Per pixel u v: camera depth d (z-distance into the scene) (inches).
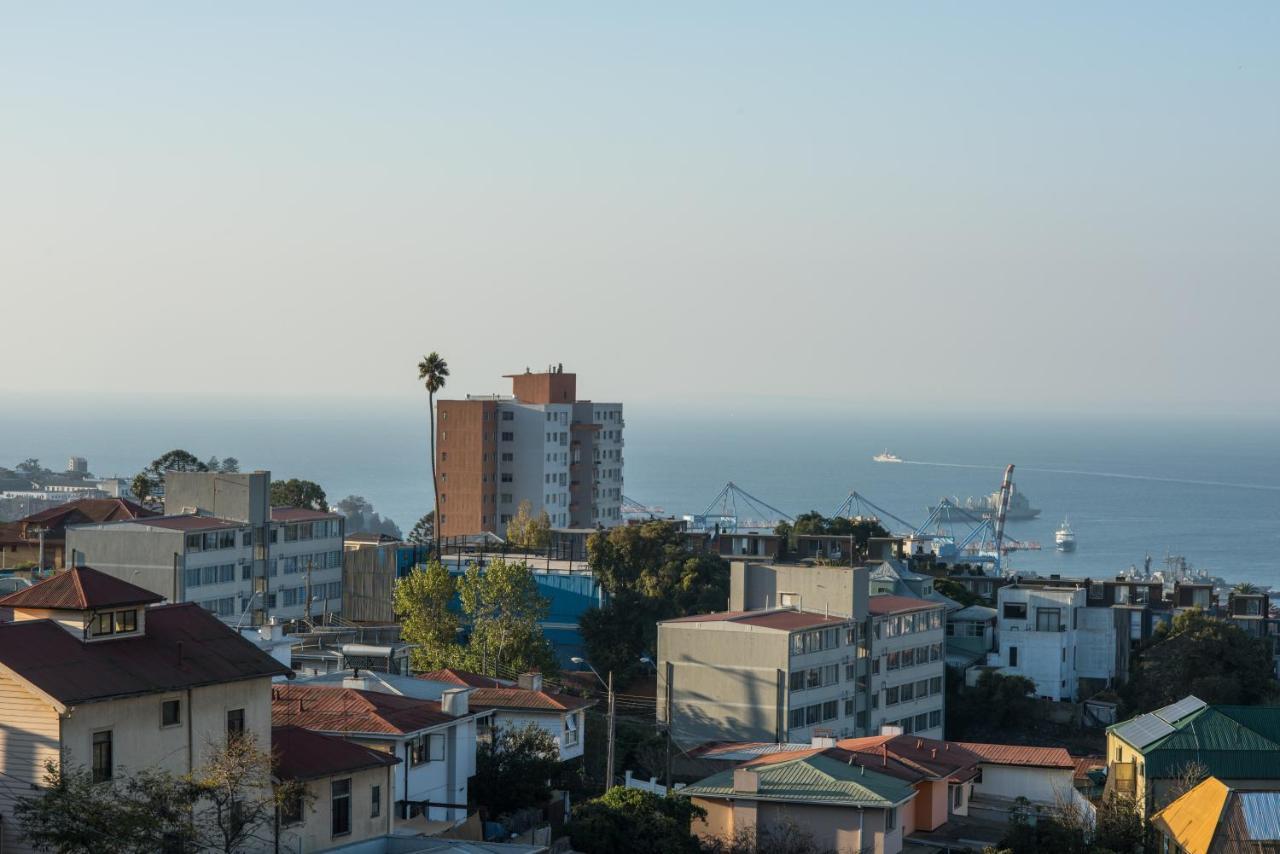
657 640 5315.0
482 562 6934.1
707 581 6269.7
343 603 6747.1
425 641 5083.7
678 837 2893.7
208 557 5876.0
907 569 7278.5
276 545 6254.9
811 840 2972.4
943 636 5610.2
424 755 2962.6
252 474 6127.0
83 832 1982.0
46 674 2121.1
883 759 3280.0
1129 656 6348.4
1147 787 3395.7
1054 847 3105.3
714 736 4771.2
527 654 4977.9
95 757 2144.4
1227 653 5920.3
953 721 5871.1
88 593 2266.2
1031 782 3590.1
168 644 2342.5
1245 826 2861.7
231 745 2276.1
